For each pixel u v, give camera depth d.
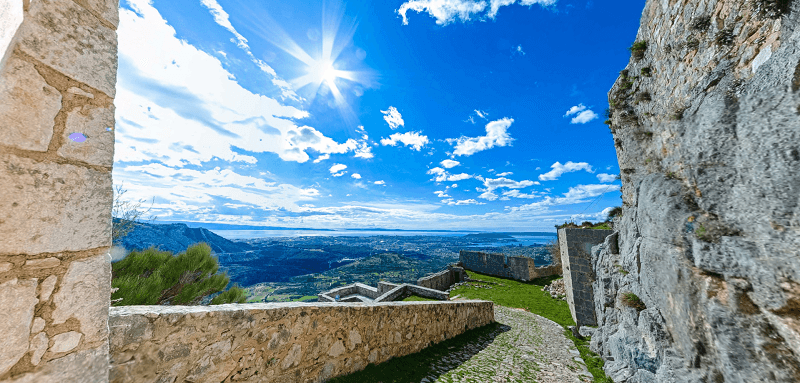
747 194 3.21
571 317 13.12
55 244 1.42
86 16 1.61
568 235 12.02
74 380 1.50
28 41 1.34
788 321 2.66
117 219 5.79
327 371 4.62
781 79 2.86
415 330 7.02
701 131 4.02
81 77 1.56
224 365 3.34
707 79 4.05
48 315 1.40
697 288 3.77
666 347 4.42
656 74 5.68
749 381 2.93
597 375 6.32
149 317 2.81
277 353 3.94
